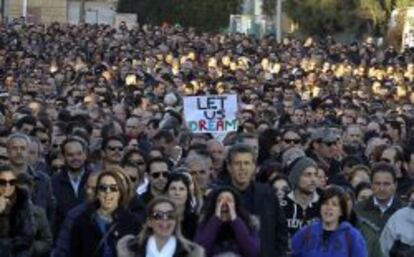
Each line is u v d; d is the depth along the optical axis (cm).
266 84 4631
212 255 1620
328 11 9919
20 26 7038
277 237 1669
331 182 2378
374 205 1984
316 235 1723
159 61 5559
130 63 5384
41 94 4212
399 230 1859
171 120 3064
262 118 3403
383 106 4369
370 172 2100
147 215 1608
